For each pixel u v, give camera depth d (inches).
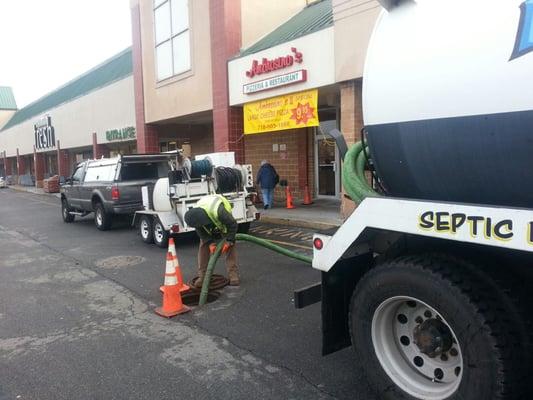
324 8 588.1
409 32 115.8
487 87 98.9
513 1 97.5
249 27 580.1
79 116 1074.1
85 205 517.7
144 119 759.1
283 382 144.6
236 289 244.8
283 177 651.5
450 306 104.3
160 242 374.3
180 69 658.2
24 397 142.9
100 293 253.3
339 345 141.5
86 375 155.8
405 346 124.0
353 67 399.2
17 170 1726.1
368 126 126.0
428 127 111.0
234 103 554.3
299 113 470.3
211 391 141.3
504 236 93.4
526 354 101.7
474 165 104.4
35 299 247.4
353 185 142.4
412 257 115.2
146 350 173.8
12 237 476.4
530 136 93.0
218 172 378.9
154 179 480.4
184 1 628.7
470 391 102.3
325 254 133.8
